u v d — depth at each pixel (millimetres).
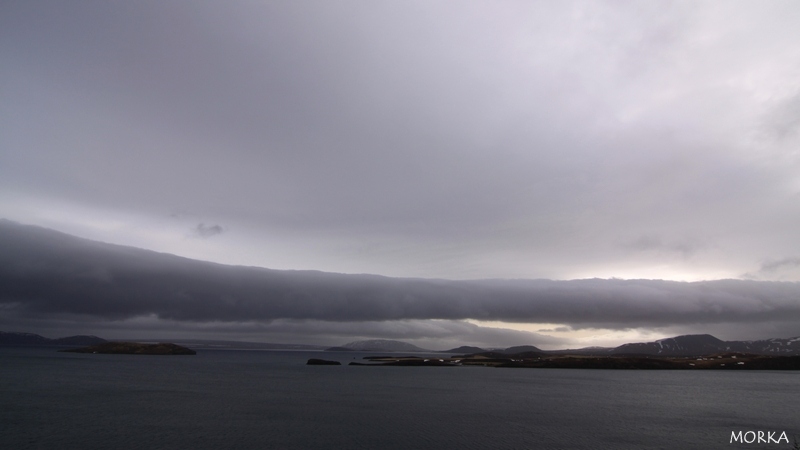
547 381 146000
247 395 92875
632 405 87062
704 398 100375
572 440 54875
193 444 49656
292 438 53250
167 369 170250
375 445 50750
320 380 134500
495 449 49844
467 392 106938
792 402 94000
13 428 56125
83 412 67812
